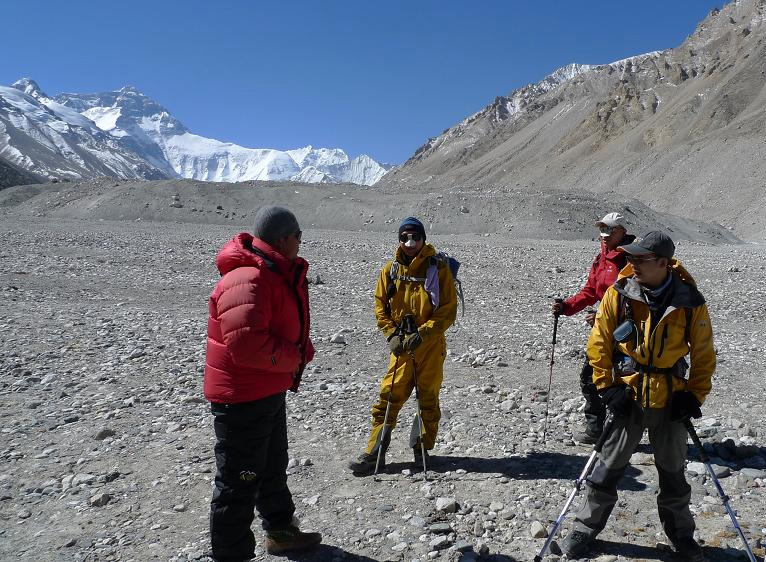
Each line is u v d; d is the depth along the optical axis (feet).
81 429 24.77
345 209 190.29
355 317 50.11
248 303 13.78
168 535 17.02
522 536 16.44
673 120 571.69
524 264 89.92
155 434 24.18
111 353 36.24
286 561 15.78
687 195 425.28
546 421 24.81
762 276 79.36
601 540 16.11
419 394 20.20
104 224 152.56
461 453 21.99
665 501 15.26
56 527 17.70
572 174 613.11
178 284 65.67
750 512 17.42
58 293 57.36
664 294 14.39
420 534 16.70
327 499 18.88
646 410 14.64
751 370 32.86
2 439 23.89
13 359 34.47
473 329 44.98
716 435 22.77
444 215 183.42
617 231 20.80
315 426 24.99
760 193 381.19
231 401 14.49
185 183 204.23
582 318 50.08
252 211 190.29
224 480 14.80
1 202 227.40
